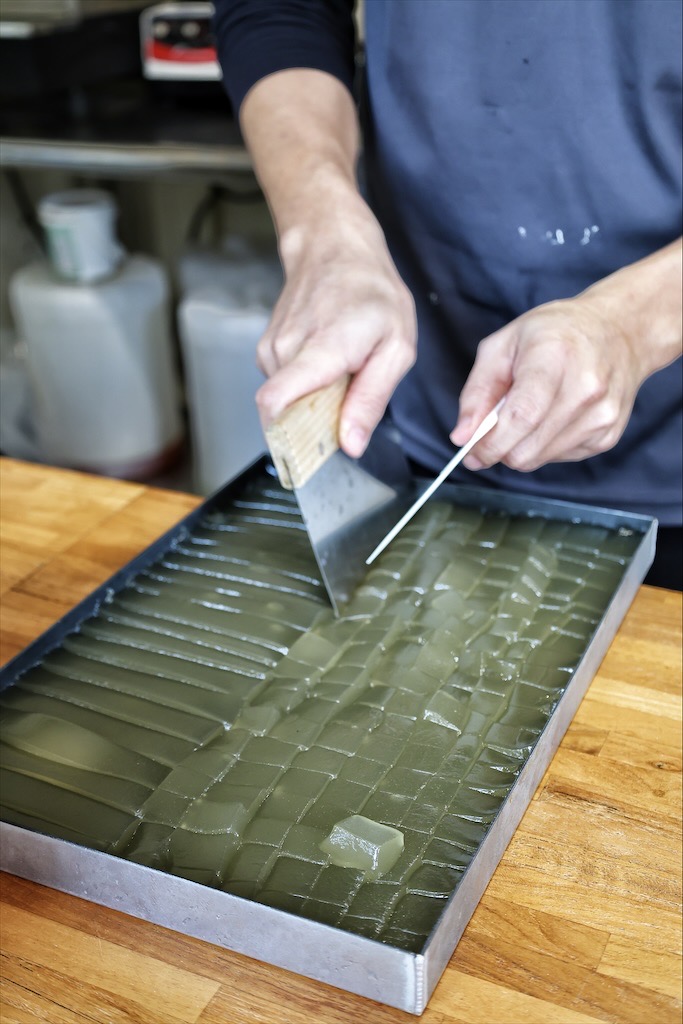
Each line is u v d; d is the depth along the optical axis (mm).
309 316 839
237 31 1147
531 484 1121
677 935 587
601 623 771
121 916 602
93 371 2098
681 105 948
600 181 1000
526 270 1071
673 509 1084
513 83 986
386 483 924
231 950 579
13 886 624
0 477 1112
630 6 916
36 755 687
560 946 581
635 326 838
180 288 2602
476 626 808
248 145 1077
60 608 897
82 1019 546
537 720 710
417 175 1070
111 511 1046
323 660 776
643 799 678
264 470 1049
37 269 2131
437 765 670
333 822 627
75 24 1854
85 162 1766
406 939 544
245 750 691
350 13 1205
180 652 792
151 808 641
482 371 835
